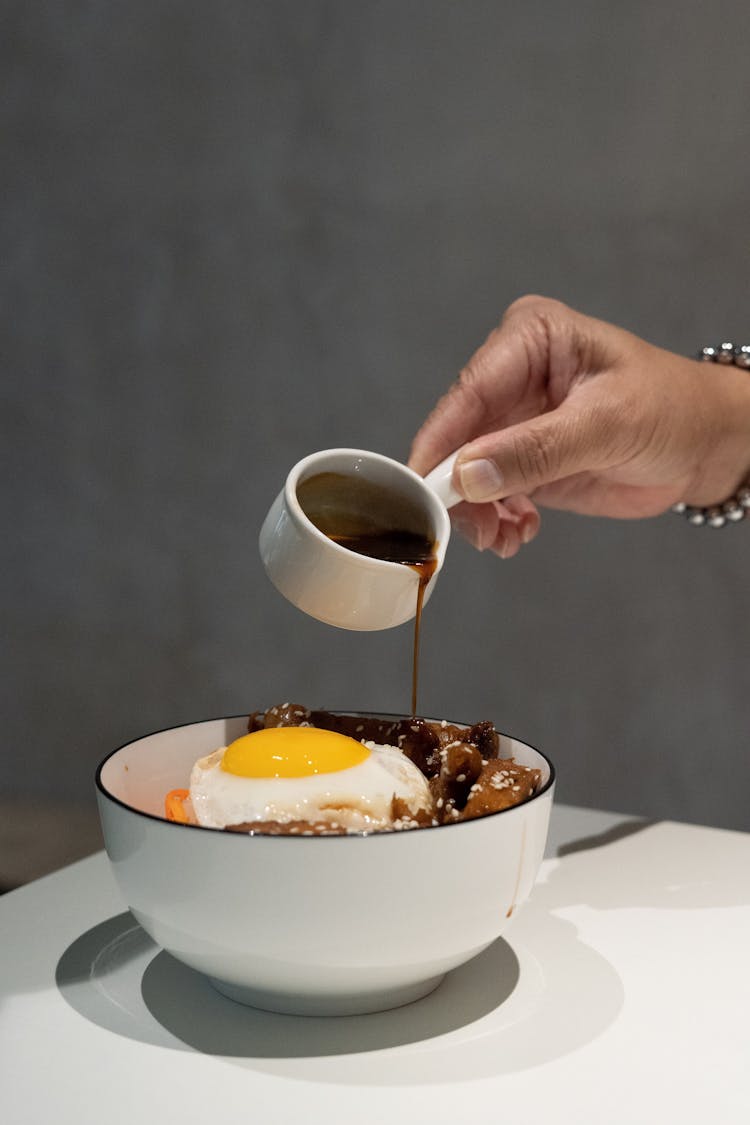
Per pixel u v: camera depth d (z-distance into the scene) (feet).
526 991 2.91
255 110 8.82
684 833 4.16
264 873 2.42
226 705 9.48
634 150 7.89
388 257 8.61
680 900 3.52
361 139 8.55
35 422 9.82
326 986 2.59
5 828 9.50
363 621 3.30
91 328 9.55
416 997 2.85
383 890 2.45
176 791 3.18
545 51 7.99
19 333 9.77
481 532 4.87
